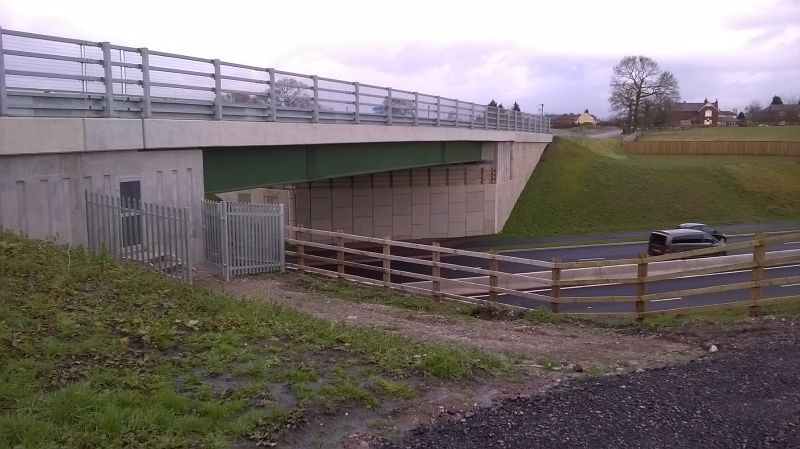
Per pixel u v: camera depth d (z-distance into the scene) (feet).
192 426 16.33
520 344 30.94
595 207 145.07
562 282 40.70
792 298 37.04
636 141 229.04
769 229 136.46
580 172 162.09
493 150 124.16
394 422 18.54
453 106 104.01
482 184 124.47
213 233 46.96
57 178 37.17
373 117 79.77
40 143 35.14
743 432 18.86
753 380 23.53
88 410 16.05
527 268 92.22
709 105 491.31
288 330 26.08
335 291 44.37
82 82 39.22
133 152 42.63
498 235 127.54
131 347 21.42
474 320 38.14
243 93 55.42
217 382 19.65
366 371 21.91
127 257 38.06
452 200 122.72
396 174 119.03
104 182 40.55
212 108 51.62
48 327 21.39
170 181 46.11
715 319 37.09
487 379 23.20
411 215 120.57
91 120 38.42
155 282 31.63
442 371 22.62
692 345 30.86
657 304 65.26
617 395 21.77
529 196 147.33
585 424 19.07
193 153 48.34
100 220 38.58
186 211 39.04
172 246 39.60
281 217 49.57
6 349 18.89
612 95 347.97
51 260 29.91
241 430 16.60
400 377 21.93
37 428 14.73
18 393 16.34
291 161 65.51
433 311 40.78
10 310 21.97
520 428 18.60
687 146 218.79
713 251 37.22
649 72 337.72
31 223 35.50
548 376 24.31
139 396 17.30
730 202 155.02
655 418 19.72
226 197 126.93
